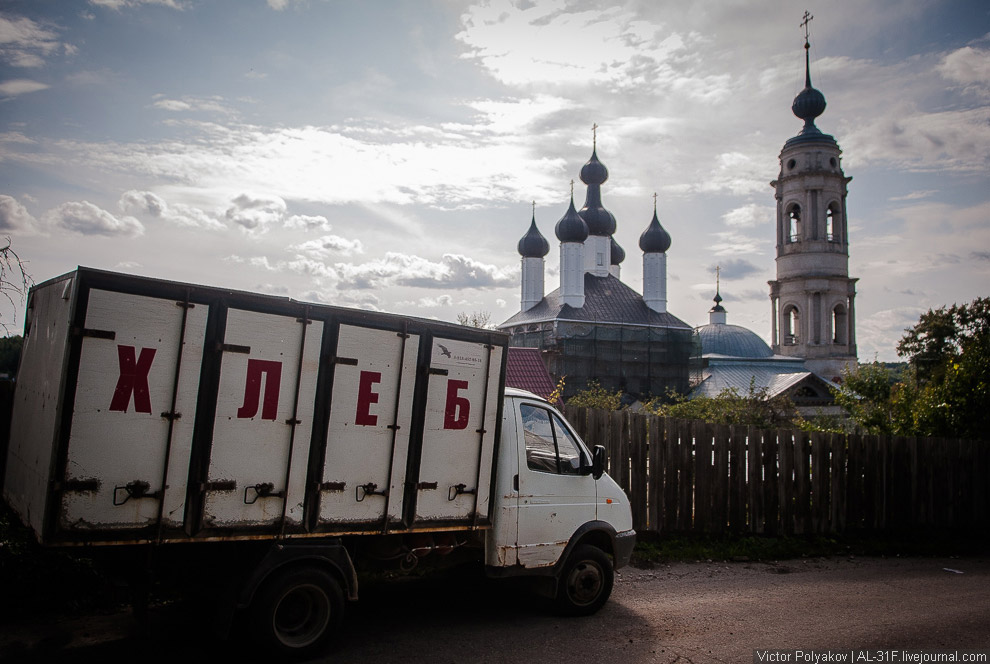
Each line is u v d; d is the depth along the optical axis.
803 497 13.10
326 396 6.19
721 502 12.21
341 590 6.25
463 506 7.01
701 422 12.11
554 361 56.03
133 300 5.38
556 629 7.21
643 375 58.38
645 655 6.54
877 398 24.28
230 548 5.93
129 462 5.33
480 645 6.61
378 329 6.52
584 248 65.88
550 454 7.84
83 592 6.97
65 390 5.12
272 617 5.84
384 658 6.15
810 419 26.66
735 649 6.82
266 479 5.88
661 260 64.25
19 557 6.71
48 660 5.71
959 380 17.31
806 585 9.80
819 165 67.62
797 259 67.88
